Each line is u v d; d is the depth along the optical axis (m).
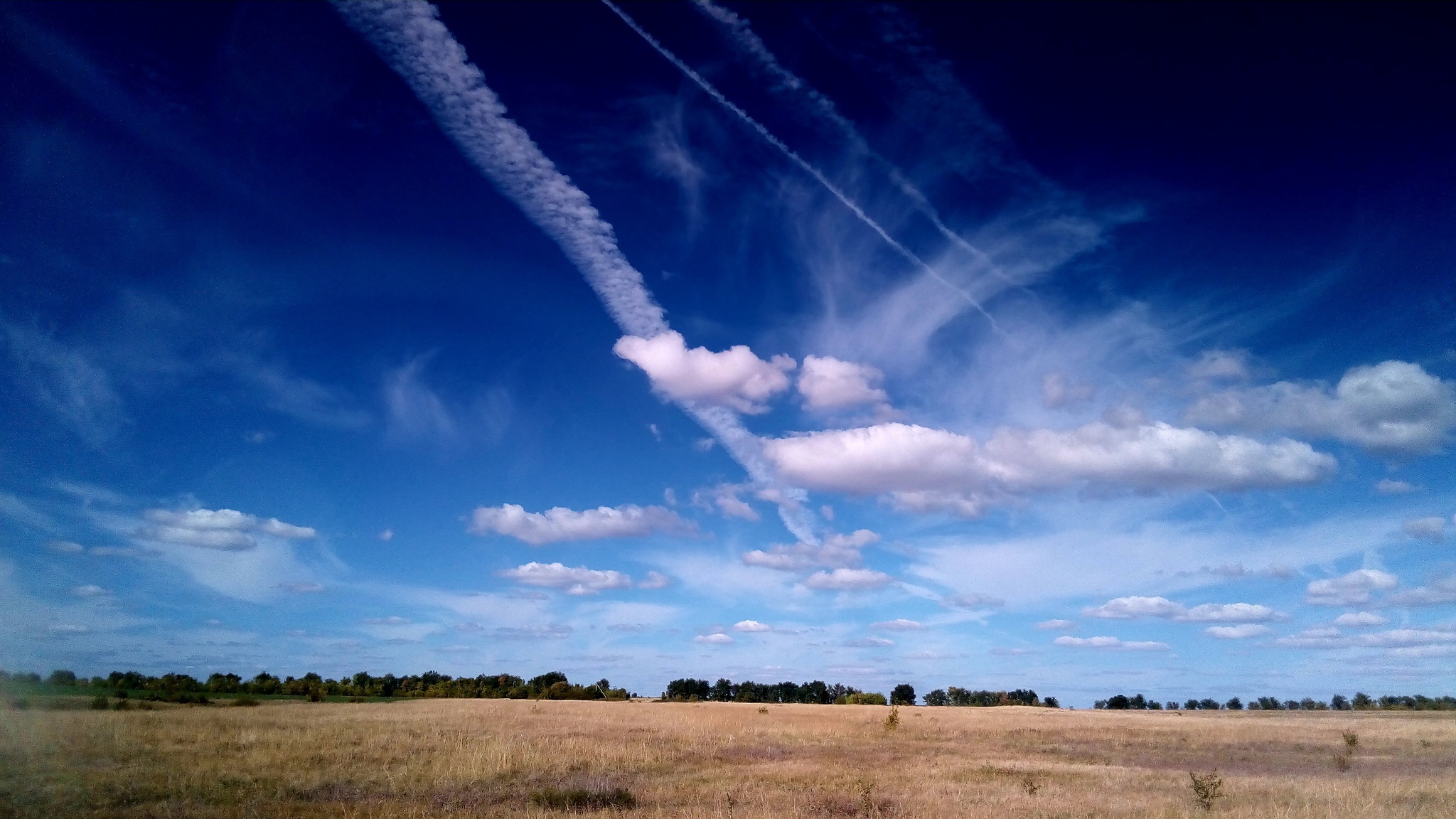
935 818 16.25
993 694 107.94
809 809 17.59
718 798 18.81
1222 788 20.62
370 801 17.59
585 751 27.70
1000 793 19.94
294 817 15.40
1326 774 25.84
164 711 37.91
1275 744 37.59
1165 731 45.62
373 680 85.94
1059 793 19.95
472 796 18.56
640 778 22.67
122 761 21.69
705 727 41.22
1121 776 24.22
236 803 16.89
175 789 18.09
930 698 109.69
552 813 16.39
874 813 16.78
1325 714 75.88
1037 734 43.62
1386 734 42.91
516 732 32.81
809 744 35.09
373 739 27.95
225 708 42.72
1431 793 19.19
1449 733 43.16
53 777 19.14
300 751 24.22
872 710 70.69
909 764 27.61
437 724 34.84
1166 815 16.23
